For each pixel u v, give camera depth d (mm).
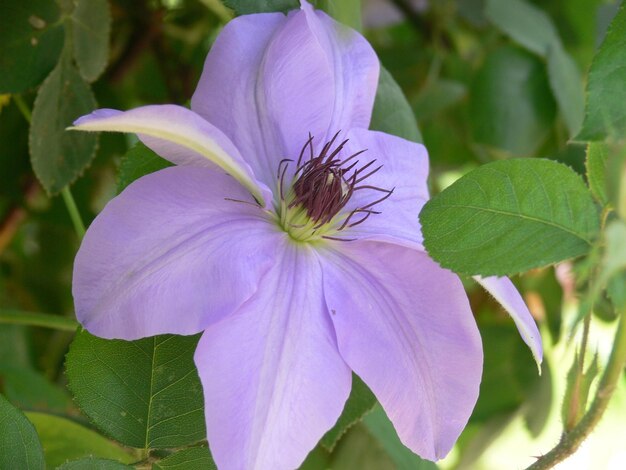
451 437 238
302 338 224
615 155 174
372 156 275
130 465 232
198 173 232
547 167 211
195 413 237
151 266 215
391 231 265
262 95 255
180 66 434
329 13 290
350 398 275
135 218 218
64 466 216
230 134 251
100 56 319
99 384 235
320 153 257
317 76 259
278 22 264
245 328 217
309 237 250
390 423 343
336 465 395
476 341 239
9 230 400
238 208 238
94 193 398
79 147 311
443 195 215
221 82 252
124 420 236
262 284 228
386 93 313
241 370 210
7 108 369
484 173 213
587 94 228
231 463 199
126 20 418
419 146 288
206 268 219
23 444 219
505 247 210
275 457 207
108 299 211
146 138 222
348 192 257
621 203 172
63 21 303
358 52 278
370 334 235
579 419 219
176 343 239
